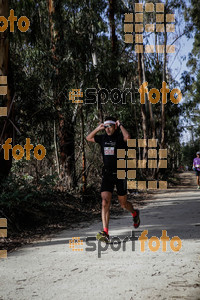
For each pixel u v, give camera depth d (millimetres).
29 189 7793
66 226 6918
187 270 3520
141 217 7852
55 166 12438
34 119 9586
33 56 10828
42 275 3680
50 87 11000
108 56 13898
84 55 11430
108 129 5094
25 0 10648
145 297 2889
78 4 11789
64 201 8930
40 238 5816
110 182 5129
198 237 5148
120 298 2906
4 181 7488
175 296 2867
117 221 7402
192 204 10047
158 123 24438
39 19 11820
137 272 3559
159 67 22484
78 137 12945
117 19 18047
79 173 12586
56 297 3027
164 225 6430
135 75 20109
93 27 12266
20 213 6793
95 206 9445
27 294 3141
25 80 9555
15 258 4504
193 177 35031
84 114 12883
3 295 3146
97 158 12859
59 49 11180
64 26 11633
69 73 11180
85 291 3121
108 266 3854
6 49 7961
